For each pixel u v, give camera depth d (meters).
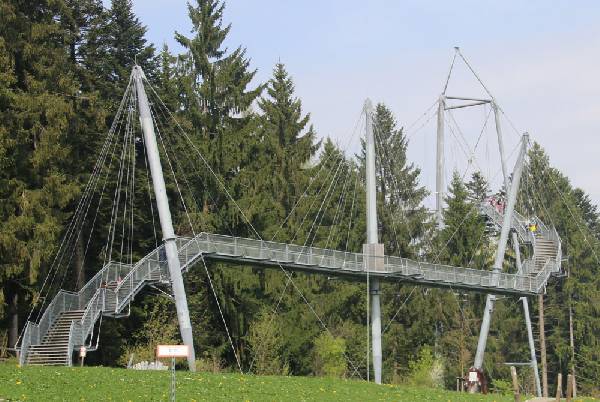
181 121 50.69
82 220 45.81
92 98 43.53
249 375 29.09
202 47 51.06
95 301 35.88
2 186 36.97
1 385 22.31
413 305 56.84
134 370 27.91
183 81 50.09
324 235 57.75
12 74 38.50
